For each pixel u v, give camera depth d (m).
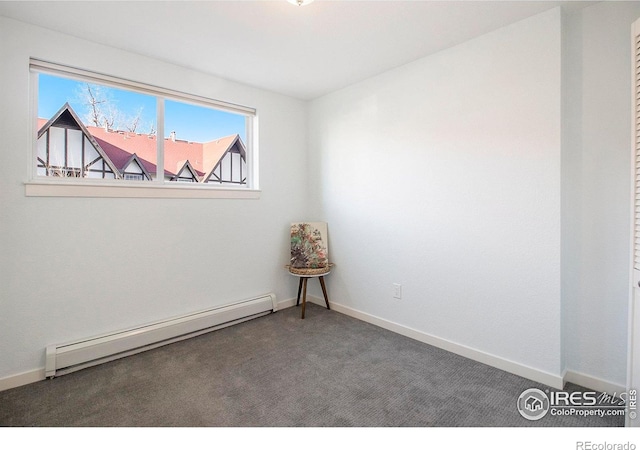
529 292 1.96
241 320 2.94
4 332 1.91
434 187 2.41
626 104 1.70
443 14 1.86
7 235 1.91
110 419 1.61
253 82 2.93
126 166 2.41
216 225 2.84
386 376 2.03
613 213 1.76
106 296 2.28
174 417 1.63
